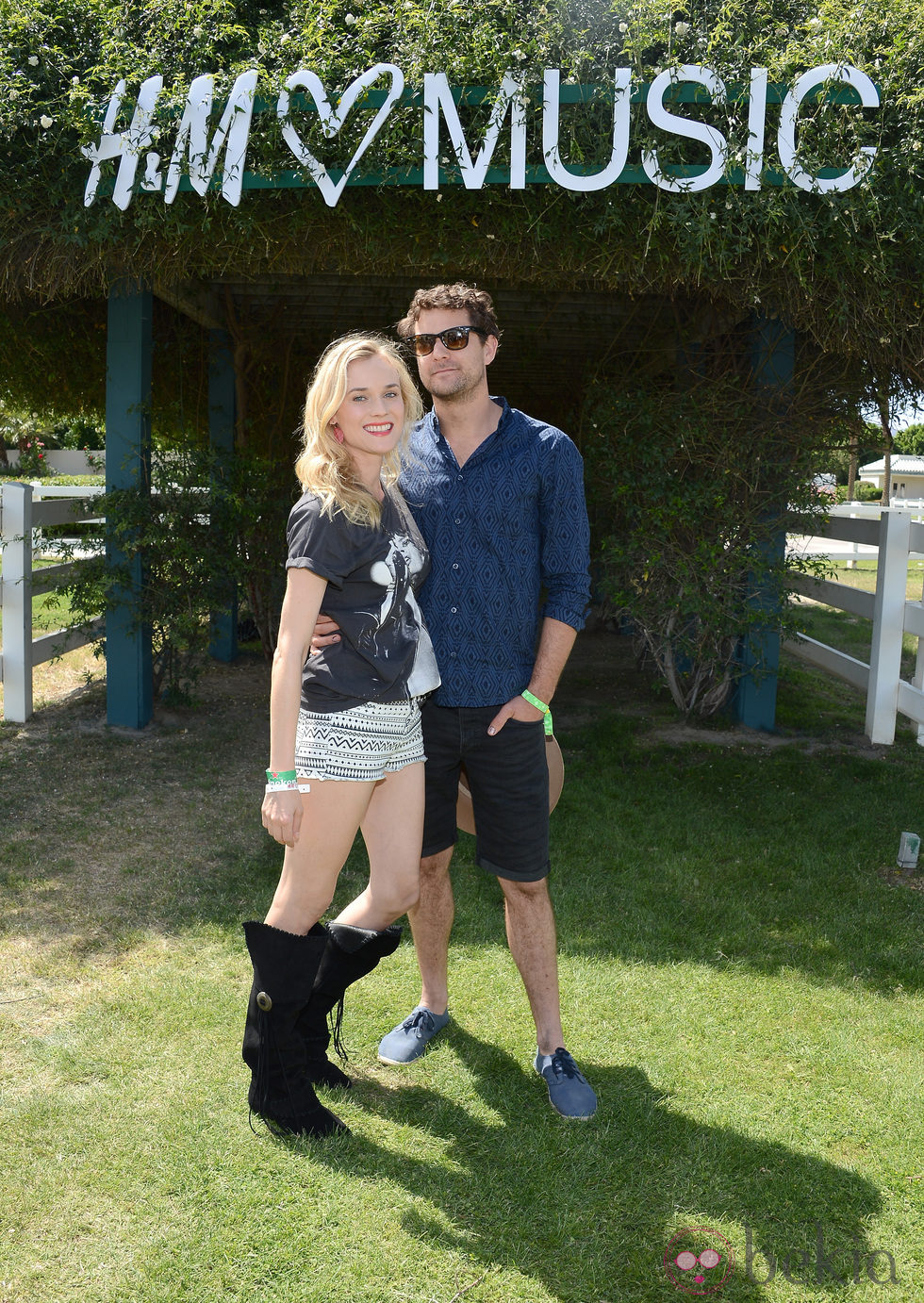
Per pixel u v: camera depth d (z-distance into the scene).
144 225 4.86
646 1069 2.91
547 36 4.39
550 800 2.93
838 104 4.49
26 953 3.54
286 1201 2.34
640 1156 2.53
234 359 8.30
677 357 7.33
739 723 6.86
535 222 4.62
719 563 6.19
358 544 2.41
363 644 2.45
